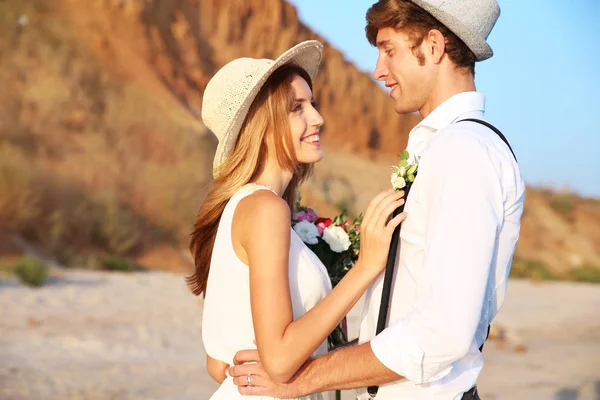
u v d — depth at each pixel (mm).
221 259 2422
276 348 2188
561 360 8469
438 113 2301
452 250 1966
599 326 11484
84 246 16562
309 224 2797
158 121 22672
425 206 2123
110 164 19766
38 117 20406
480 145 2064
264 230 2268
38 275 12148
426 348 1962
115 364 7348
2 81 21016
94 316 9766
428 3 2271
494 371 7758
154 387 6559
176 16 33094
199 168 21094
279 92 2539
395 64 2375
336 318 2182
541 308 13648
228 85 2531
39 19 24922
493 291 2127
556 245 31156
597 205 35594
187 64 31828
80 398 6125
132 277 14328
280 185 2607
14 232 15844
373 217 2197
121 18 29078
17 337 8195
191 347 8328
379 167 36188
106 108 22438
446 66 2326
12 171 16875
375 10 2385
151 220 18641
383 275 2283
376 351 2041
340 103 40281
